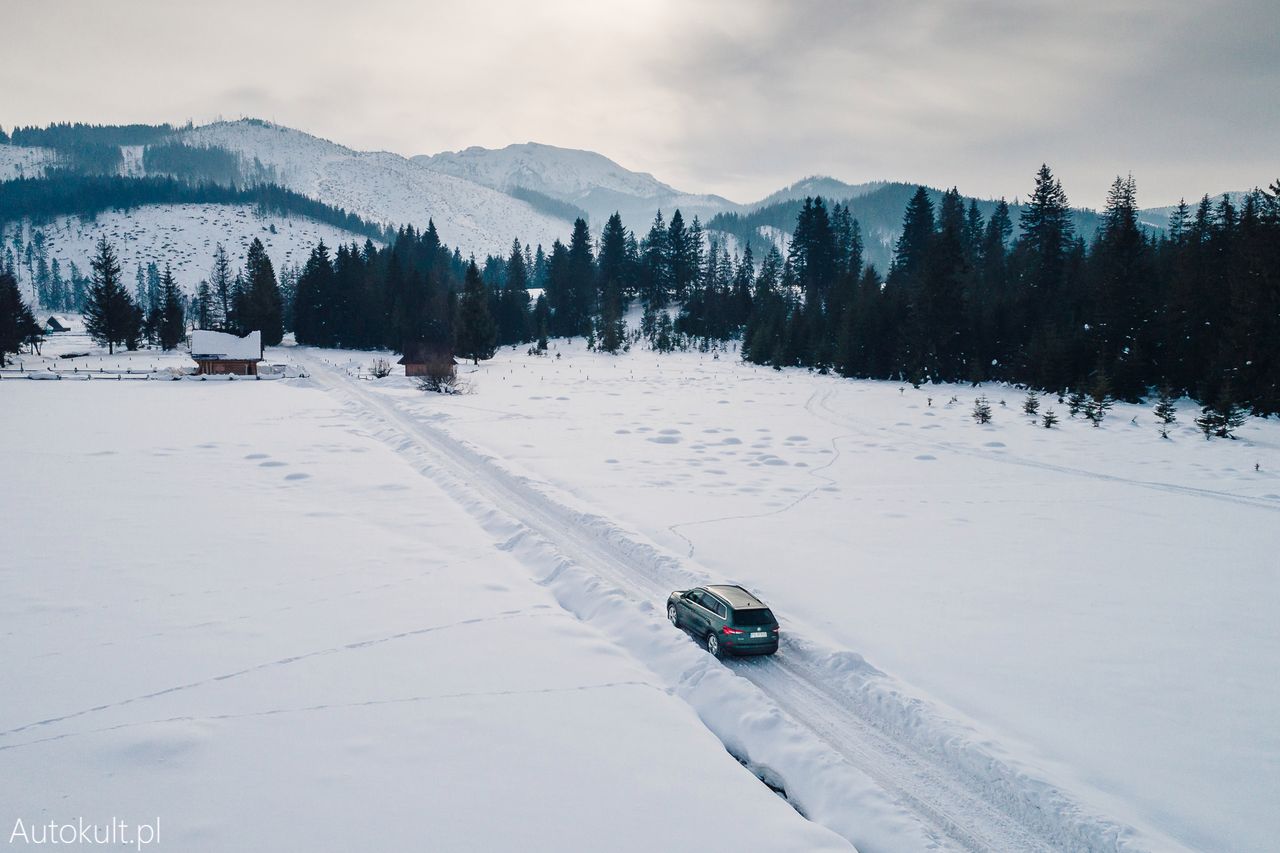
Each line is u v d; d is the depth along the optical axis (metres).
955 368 69.00
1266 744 11.59
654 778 10.55
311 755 10.88
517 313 113.69
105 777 10.20
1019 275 81.31
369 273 113.06
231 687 12.91
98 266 95.00
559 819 9.57
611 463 33.03
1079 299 68.56
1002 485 29.94
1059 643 15.30
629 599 17.69
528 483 28.52
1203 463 33.69
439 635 15.34
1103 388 49.50
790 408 51.72
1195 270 55.69
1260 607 17.36
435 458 33.81
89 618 15.81
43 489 26.78
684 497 27.38
